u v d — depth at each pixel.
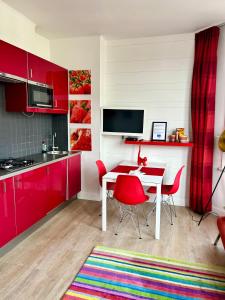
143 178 2.88
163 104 3.83
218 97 3.43
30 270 2.24
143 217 3.47
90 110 3.92
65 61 3.91
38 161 3.07
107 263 2.35
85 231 3.01
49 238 2.83
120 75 3.96
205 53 3.37
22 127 3.37
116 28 3.42
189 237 2.90
